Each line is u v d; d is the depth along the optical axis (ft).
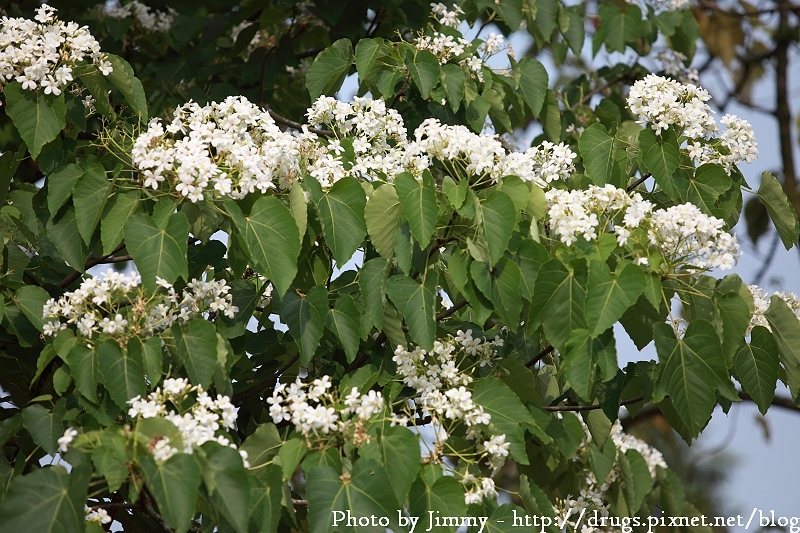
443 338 15.42
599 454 16.83
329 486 12.25
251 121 14.55
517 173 13.94
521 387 15.14
